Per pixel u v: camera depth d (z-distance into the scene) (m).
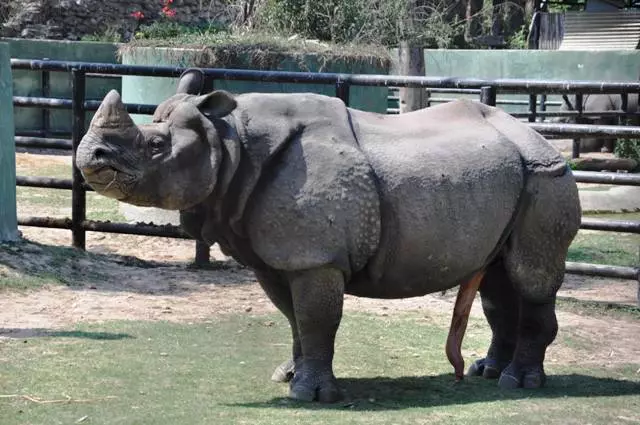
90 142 8.06
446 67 36.22
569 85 13.57
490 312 9.89
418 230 8.70
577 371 10.23
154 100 17.73
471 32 43.34
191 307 12.45
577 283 15.29
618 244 18.31
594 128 13.41
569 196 9.27
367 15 22.70
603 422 8.24
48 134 30.67
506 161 9.11
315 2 22.19
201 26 32.12
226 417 8.04
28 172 23.84
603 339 11.80
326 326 8.64
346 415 8.19
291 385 8.78
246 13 22.97
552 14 41.06
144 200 8.27
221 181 8.36
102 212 19.19
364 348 10.80
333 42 19.88
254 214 8.47
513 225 9.22
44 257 14.05
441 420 8.11
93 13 37.03
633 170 26.23
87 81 31.53
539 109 34.00
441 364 10.30
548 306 9.44
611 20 38.62
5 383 8.87
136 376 9.26
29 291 12.70
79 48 31.77
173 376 9.32
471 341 11.37
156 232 15.00
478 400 8.91
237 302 12.83
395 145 8.85
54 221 15.28
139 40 18.22
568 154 30.84
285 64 17.08
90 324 11.29
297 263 8.43
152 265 15.00
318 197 8.41
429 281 8.93
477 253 8.98
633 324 12.75
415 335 11.47
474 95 32.69
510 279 9.38
